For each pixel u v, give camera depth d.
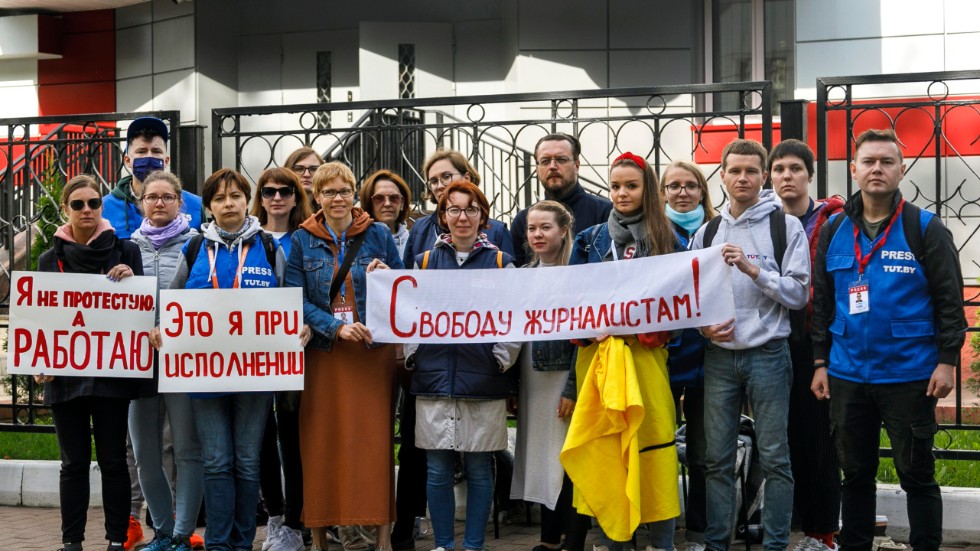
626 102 12.61
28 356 5.90
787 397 5.62
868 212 5.50
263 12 14.15
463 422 5.93
